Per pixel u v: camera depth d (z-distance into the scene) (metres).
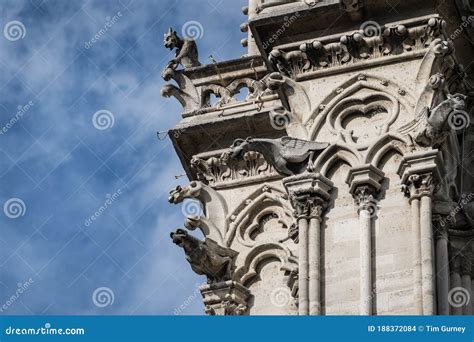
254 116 42.97
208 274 41.94
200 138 43.41
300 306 37.50
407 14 39.81
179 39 44.66
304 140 39.28
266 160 40.72
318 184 38.59
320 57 40.09
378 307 37.09
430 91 39.03
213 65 44.09
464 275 38.66
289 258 41.56
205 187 42.97
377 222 37.97
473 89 40.50
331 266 37.81
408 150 38.53
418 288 37.00
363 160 38.62
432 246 37.50
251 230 42.41
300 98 39.88
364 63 39.78
